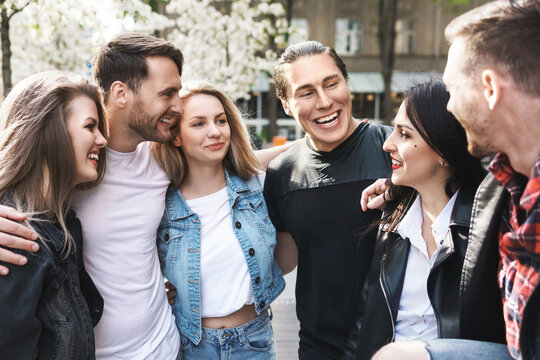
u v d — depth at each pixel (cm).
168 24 891
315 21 2133
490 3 117
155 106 182
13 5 447
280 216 225
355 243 208
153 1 820
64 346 150
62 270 153
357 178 207
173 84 184
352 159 210
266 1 1021
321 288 214
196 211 204
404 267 172
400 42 2122
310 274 218
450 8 1577
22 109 156
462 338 147
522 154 113
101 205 183
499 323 142
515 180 121
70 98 160
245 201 211
